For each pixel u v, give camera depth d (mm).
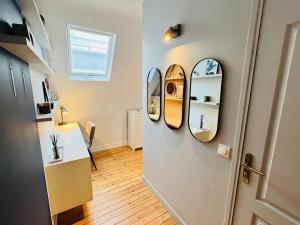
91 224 1771
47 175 1556
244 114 1011
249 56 949
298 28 763
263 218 968
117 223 1791
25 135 1022
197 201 1499
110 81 3445
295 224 824
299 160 798
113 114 3732
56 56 2721
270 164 921
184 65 1490
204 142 1339
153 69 1942
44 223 1259
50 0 2150
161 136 1949
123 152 3625
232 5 1037
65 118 3229
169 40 1645
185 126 1553
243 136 1033
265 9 862
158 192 2137
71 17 2424
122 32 2922
